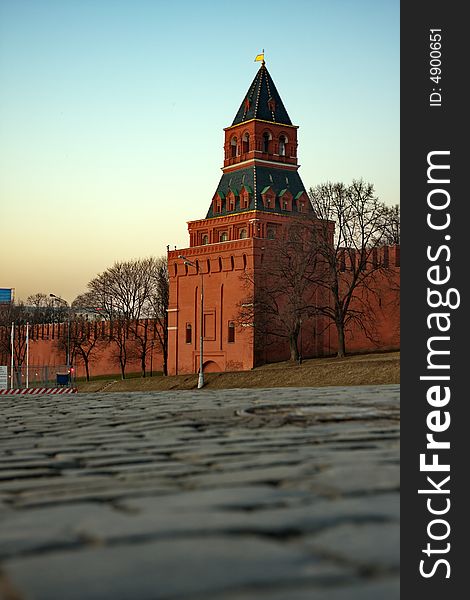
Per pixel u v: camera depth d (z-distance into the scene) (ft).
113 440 28.32
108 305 298.97
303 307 213.46
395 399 45.75
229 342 243.60
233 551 10.59
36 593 8.86
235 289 242.99
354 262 214.69
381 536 11.41
